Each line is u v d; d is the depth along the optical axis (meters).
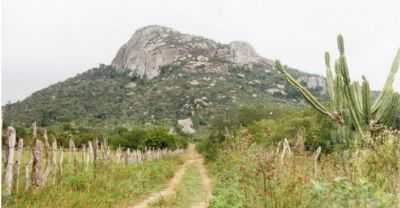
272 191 6.80
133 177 16.58
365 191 5.27
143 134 48.41
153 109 116.94
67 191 11.30
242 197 7.90
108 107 122.00
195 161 46.59
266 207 6.77
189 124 101.94
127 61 174.25
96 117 111.06
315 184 5.66
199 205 12.11
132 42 186.25
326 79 15.34
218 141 34.03
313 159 8.44
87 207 10.09
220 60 158.50
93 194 11.62
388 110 13.78
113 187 13.43
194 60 154.62
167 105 118.62
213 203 8.94
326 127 19.91
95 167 15.77
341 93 14.45
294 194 6.63
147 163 25.44
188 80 136.25
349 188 5.33
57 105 119.25
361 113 13.84
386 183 6.88
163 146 47.72
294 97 131.75
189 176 23.89
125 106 122.94
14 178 11.58
